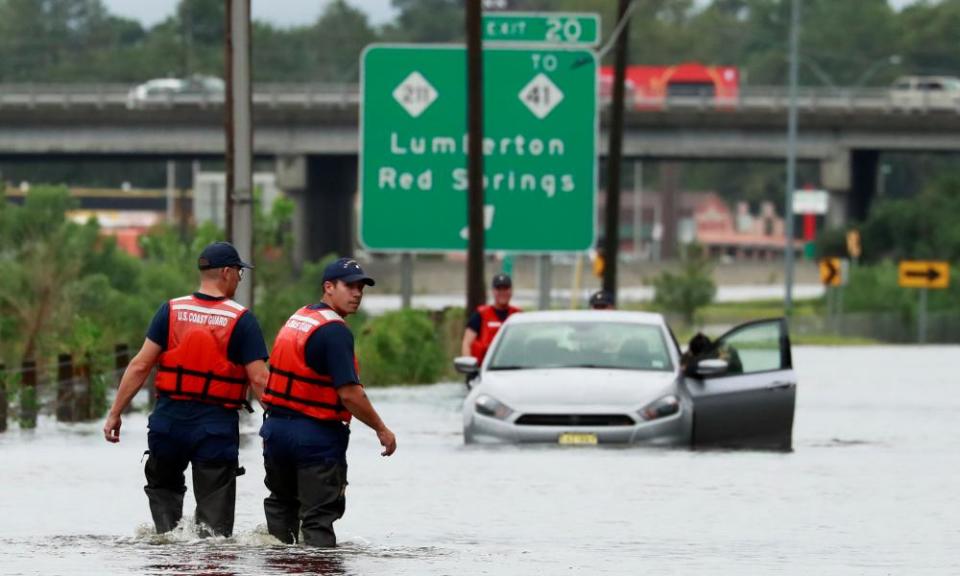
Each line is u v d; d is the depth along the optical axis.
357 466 68.44
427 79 133.00
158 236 188.75
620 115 155.88
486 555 44.94
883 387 134.25
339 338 44.38
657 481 63.53
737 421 76.44
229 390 46.16
